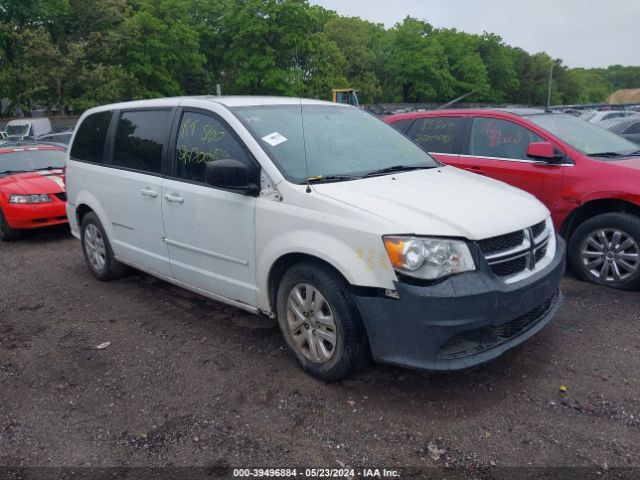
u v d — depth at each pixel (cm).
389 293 316
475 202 355
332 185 366
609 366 375
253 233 383
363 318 329
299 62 4575
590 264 533
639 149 590
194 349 422
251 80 4253
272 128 411
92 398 360
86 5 3312
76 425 331
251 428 321
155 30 3662
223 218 404
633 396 339
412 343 314
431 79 6078
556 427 312
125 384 375
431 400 341
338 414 331
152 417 336
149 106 496
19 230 820
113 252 558
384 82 6431
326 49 4694
